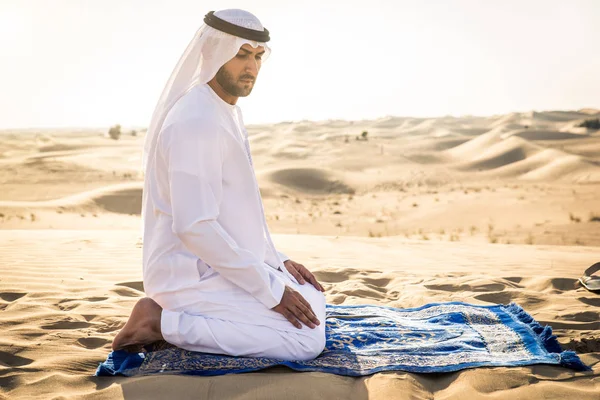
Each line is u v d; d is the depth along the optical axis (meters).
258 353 3.32
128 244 8.43
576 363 3.29
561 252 10.20
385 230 29.08
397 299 5.47
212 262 3.24
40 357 3.51
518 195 39.75
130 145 101.19
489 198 38.31
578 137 90.31
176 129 3.20
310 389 2.94
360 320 4.21
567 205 33.47
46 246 7.99
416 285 5.95
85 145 98.88
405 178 60.31
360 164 70.38
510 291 5.47
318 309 3.70
